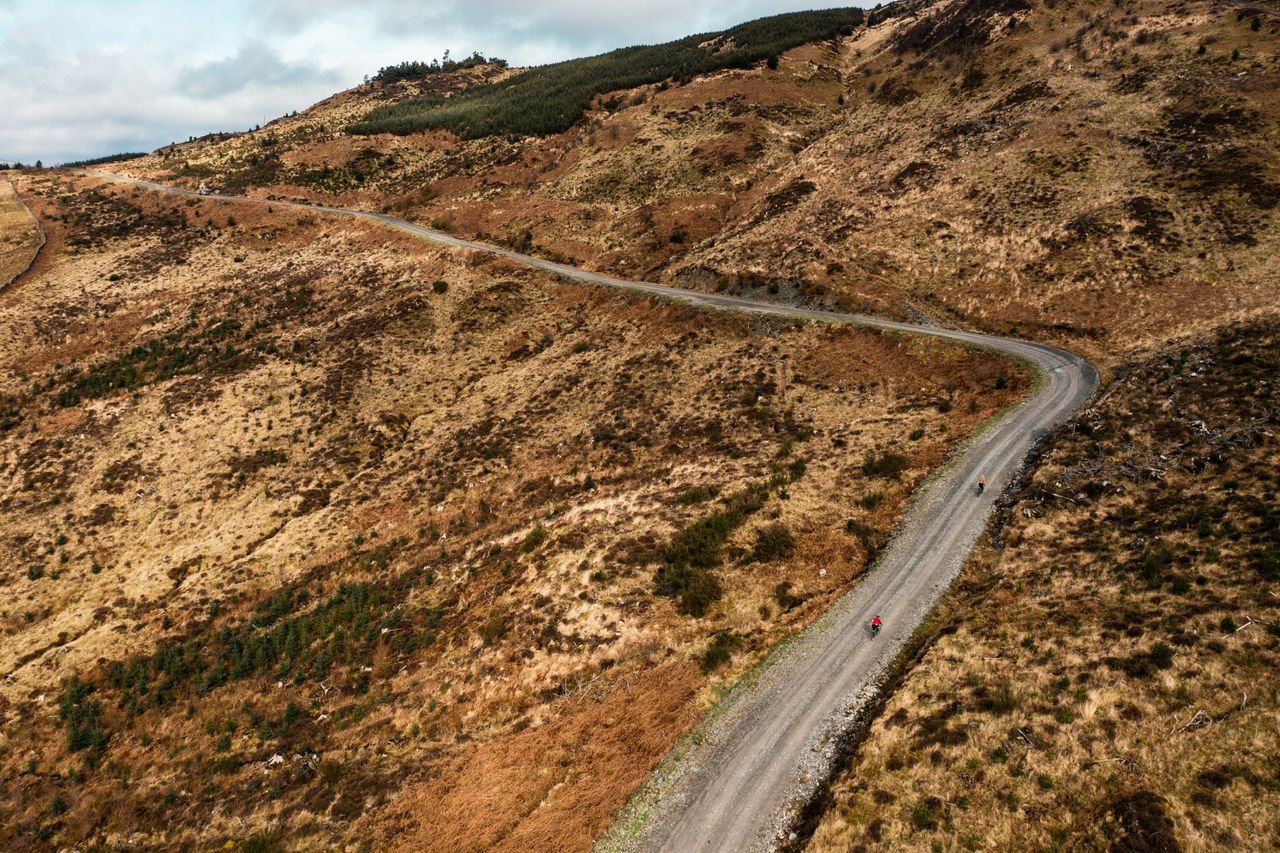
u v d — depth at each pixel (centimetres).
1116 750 1697
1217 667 1803
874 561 2984
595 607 3028
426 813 2272
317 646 3612
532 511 4388
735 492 3656
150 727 3306
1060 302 5359
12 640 4125
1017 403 4019
